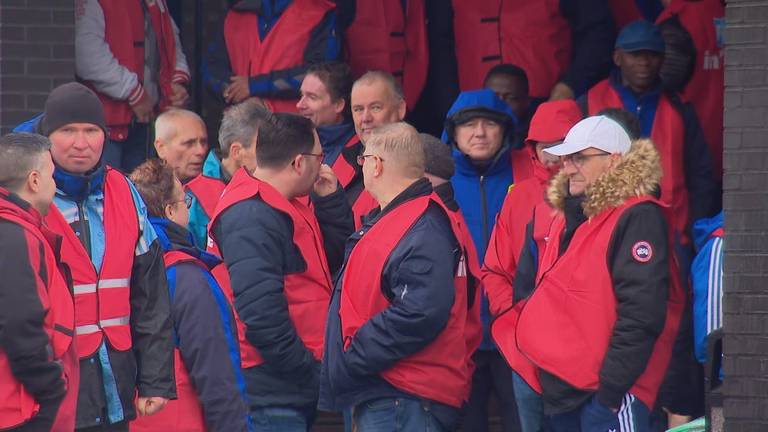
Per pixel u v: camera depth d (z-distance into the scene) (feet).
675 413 84.38
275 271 76.07
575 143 74.38
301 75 103.86
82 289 68.95
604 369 72.49
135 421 72.84
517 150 94.32
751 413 72.59
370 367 71.41
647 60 100.22
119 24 102.99
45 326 64.23
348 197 93.91
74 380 66.80
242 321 75.56
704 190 101.09
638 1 116.37
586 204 73.46
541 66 110.42
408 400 72.18
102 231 70.08
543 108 86.89
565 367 73.61
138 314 71.00
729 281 72.90
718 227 78.33
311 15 104.47
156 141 93.04
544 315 74.64
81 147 69.36
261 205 76.59
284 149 77.82
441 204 73.15
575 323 73.67
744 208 72.79
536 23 110.42
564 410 74.28
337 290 74.23
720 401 73.56
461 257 73.82
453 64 113.19
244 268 75.36
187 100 112.27
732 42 73.05
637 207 72.59
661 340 73.87
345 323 72.74
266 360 76.38
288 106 104.42
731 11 73.05
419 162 73.92
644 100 100.94
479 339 79.56
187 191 88.74
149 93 106.42
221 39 106.42
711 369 72.95
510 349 78.18
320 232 82.33
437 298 70.74
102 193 70.64
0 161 65.72
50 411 64.90
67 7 96.84
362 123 92.99
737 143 72.90
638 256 71.97
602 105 101.71
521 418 82.17
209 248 82.99
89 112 69.77
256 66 104.58
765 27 72.49
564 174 75.77
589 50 111.34
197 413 73.67
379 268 71.92
